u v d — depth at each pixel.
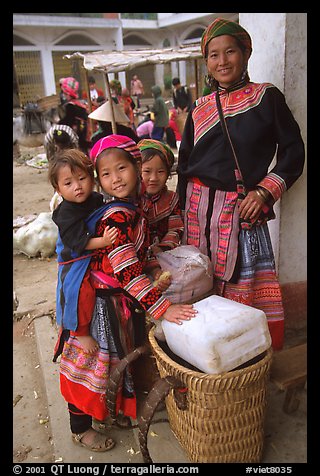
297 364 2.18
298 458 1.96
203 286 2.03
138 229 1.91
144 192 2.10
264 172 2.06
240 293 2.18
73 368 2.02
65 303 1.92
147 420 1.71
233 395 1.70
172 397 1.95
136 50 4.77
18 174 8.83
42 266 4.43
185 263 1.97
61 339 2.07
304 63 2.41
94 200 1.96
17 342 3.14
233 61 1.99
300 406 2.28
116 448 2.11
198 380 1.65
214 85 2.20
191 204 2.22
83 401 2.02
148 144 2.17
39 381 2.71
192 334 1.67
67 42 21.81
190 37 22.88
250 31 2.55
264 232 2.20
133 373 2.32
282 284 2.79
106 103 4.29
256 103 2.00
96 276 1.95
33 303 3.62
